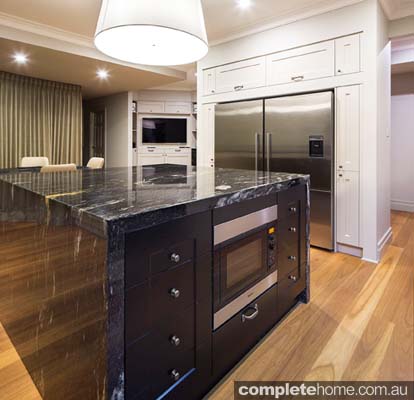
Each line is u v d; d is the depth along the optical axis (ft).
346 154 10.43
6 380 4.72
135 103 23.52
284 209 6.17
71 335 3.65
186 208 3.84
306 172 11.19
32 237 4.58
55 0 10.27
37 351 4.52
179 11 6.09
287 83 11.58
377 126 9.91
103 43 6.91
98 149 24.57
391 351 5.46
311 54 10.93
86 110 25.64
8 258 5.60
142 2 5.86
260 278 5.54
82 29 12.43
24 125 17.58
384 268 9.39
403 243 11.91
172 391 3.86
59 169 9.90
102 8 6.37
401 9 10.54
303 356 5.36
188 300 4.01
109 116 23.27
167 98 23.88
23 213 4.91
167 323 3.72
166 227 3.64
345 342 5.73
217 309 4.54
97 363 3.22
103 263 3.07
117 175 7.02
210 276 4.36
